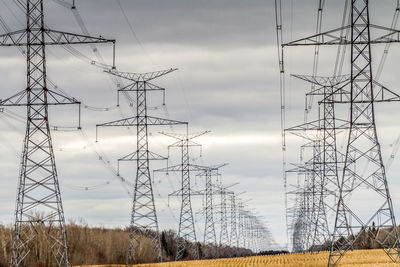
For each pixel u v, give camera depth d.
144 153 112.25
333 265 77.06
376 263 91.75
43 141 74.00
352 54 71.81
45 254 110.94
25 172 73.69
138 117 109.94
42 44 73.94
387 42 70.94
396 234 72.94
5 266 113.44
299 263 106.56
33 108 74.31
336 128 120.88
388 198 72.06
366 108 72.31
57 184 74.12
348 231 78.88
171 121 109.81
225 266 116.00
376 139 72.19
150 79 108.69
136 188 113.69
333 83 104.81
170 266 115.38
